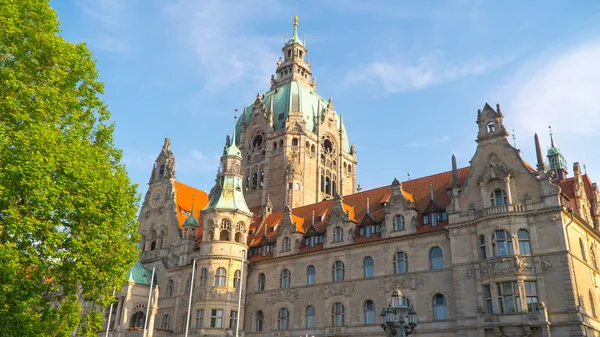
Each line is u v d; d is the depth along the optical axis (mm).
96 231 35062
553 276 52781
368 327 64250
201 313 75438
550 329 51000
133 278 83188
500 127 61469
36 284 32125
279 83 123562
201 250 79812
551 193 55406
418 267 63156
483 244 57406
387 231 67375
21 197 31109
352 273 68688
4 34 33062
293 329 71250
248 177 112250
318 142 111750
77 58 37562
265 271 78500
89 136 39938
